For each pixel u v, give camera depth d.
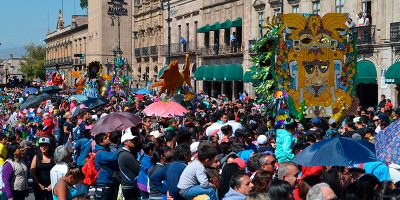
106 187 13.50
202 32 63.75
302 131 16.83
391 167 11.86
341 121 21.89
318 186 8.41
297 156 10.59
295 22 21.56
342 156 10.16
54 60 134.62
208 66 61.75
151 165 13.09
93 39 103.31
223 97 39.25
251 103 29.86
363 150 10.30
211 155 10.72
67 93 52.69
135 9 89.75
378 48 38.72
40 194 13.78
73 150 18.78
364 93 42.47
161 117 20.64
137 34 88.25
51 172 12.52
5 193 14.70
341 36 22.05
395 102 37.59
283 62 21.50
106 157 13.48
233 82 58.22
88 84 42.28
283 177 9.85
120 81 54.47
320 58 21.88
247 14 55.12
